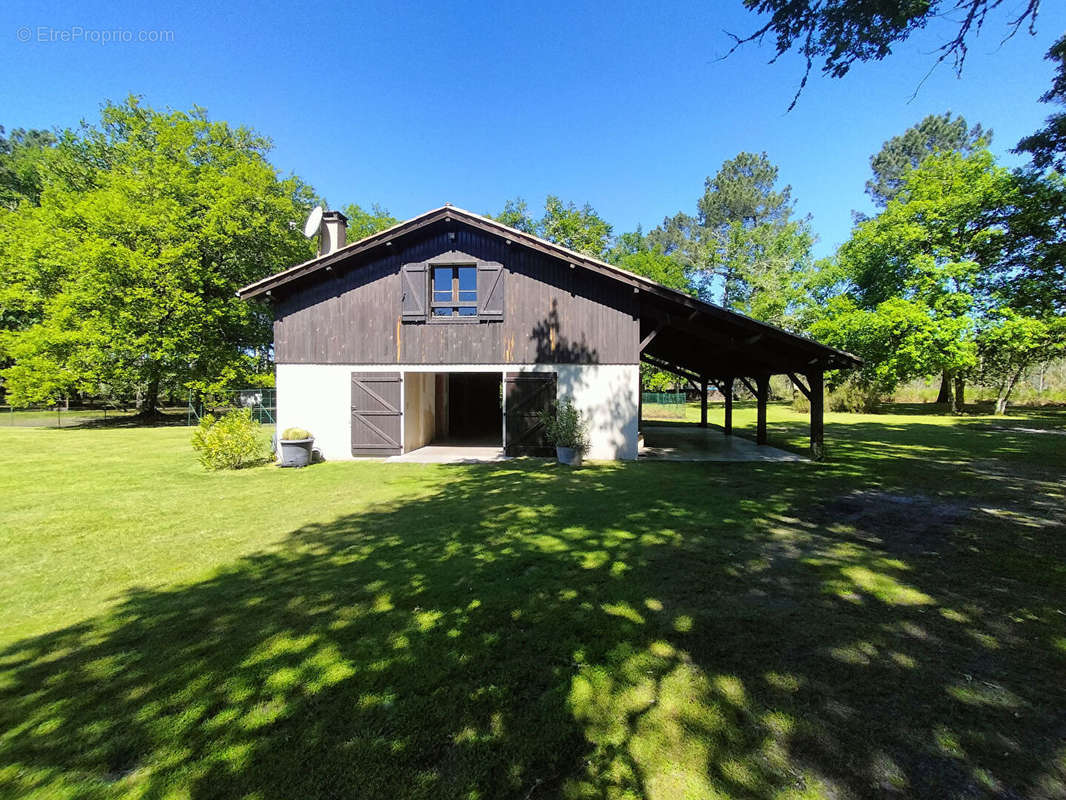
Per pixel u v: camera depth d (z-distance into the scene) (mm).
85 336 17672
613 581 3680
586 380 10422
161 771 1857
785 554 4262
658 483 7594
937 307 20594
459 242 10672
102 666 2602
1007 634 2854
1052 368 30047
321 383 10867
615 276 9664
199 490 7211
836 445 12164
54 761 1918
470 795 1709
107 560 4242
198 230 19375
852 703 2213
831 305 24266
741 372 14719
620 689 2332
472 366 10641
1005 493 6719
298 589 3602
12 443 13406
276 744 1992
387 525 5297
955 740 1963
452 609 3236
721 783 1745
